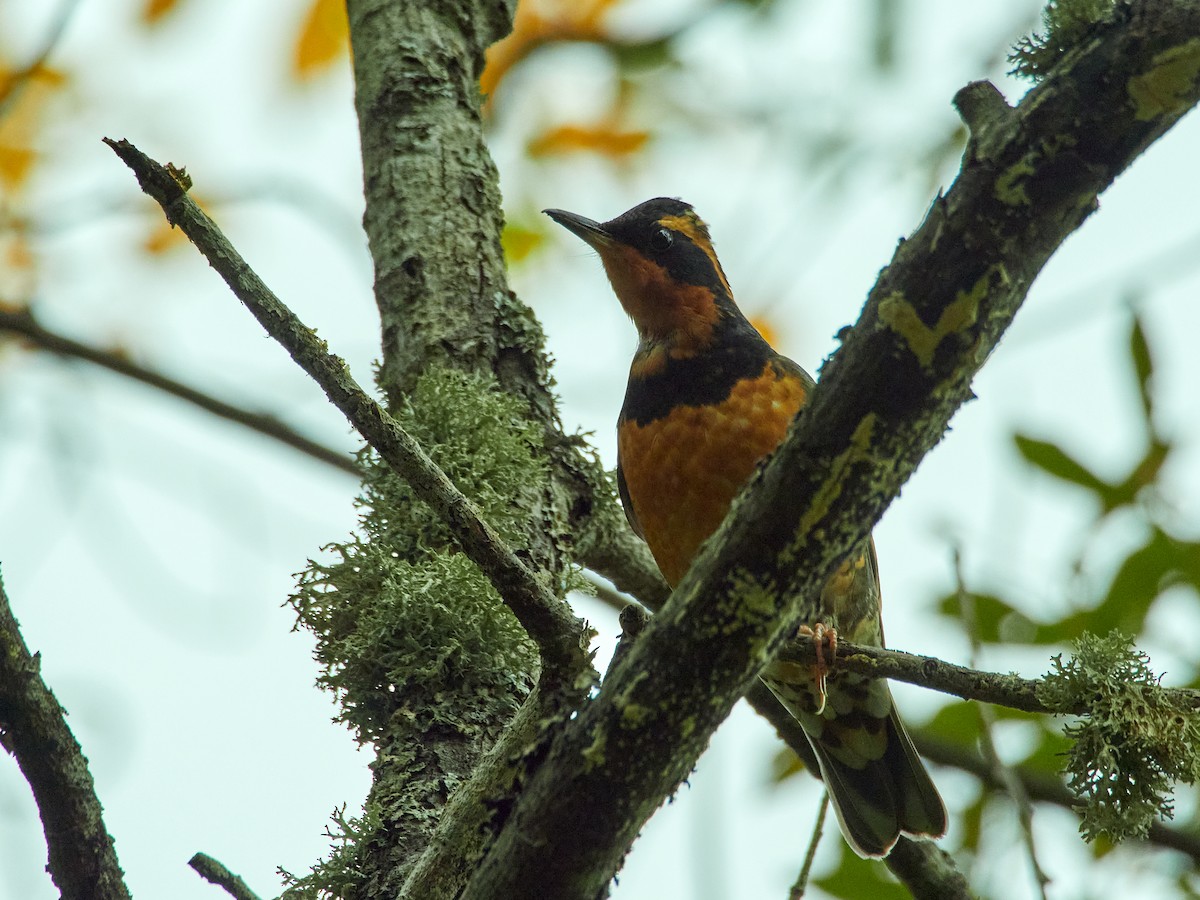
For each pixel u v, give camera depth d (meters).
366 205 10.91
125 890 6.64
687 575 5.82
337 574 8.63
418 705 8.16
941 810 11.60
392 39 11.30
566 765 5.79
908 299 5.54
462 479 9.12
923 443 5.77
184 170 5.94
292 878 7.39
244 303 5.95
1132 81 5.32
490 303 10.38
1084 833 6.53
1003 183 5.45
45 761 6.43
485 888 5.93
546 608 5.87
